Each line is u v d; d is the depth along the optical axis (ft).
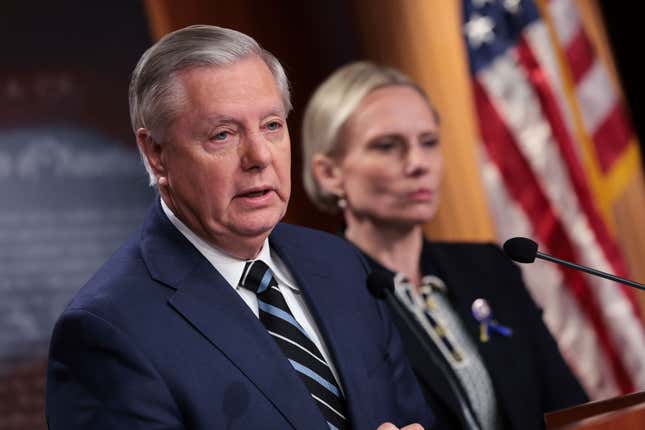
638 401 16.51
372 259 25.18
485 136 37.55
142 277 16.75
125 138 43.42
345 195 26.13
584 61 41.14
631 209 46.78
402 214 25.18
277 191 16.92
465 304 25.05
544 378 25.26
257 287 17.63
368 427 17.29
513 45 38.09
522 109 37.65
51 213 42.11
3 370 40.70
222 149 16.48
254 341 16.67
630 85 48.62
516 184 37.14
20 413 40.75
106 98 43.19
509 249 18.61
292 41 43.57
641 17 48.24
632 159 41.24
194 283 16.87
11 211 41.50
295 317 18.07
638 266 46.47
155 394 15.56
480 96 37.76
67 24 42.80
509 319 25.30
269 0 43.27
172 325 16.26
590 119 40.98
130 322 16.01
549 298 36.40
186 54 16.53
